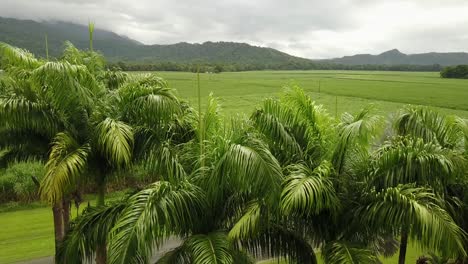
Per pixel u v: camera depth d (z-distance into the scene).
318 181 6.27
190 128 8.62
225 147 6.57
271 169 6.24
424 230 6.00
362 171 7.35
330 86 68.88
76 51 9.41
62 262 7.19
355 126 6.81
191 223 6.78
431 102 48.06
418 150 6.87
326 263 6.63
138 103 7.67
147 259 6.67
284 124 7.72
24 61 8.45
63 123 8.06
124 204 7.06
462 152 7.82
